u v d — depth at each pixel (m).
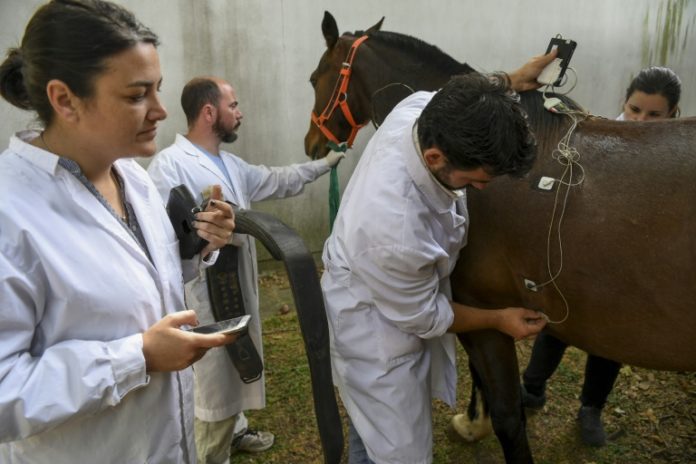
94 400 0.79
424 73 1.93
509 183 1.38
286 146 3.75
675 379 2.54
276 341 2.98
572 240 1.29
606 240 1.25
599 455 2.12
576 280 1.32
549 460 2.11
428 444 1.42
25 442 0.87
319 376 0.95
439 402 2.45
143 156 0.88
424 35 3.82
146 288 0.92
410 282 1.22
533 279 1.40
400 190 1.19
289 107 3.68
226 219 1.09
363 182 1.27
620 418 2.31
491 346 1.56
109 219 0.89
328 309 1.41
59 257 0.81
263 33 3.51
